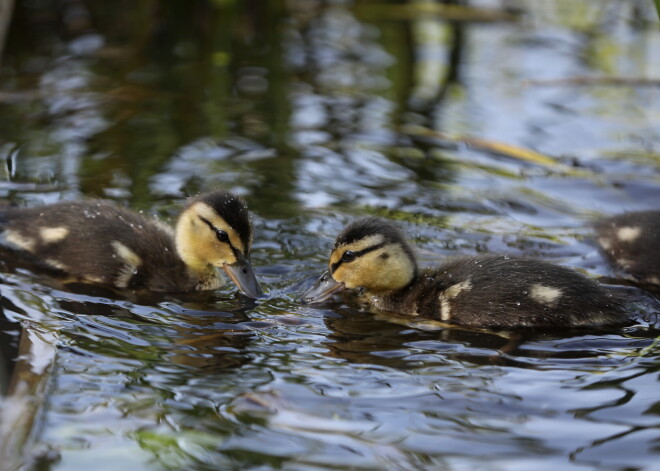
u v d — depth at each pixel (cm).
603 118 1848
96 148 1636
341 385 962
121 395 925
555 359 1032
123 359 1003
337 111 1859
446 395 942
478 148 1712
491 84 2002
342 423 886
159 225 1344
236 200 1270
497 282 1170
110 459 822
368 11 2389
